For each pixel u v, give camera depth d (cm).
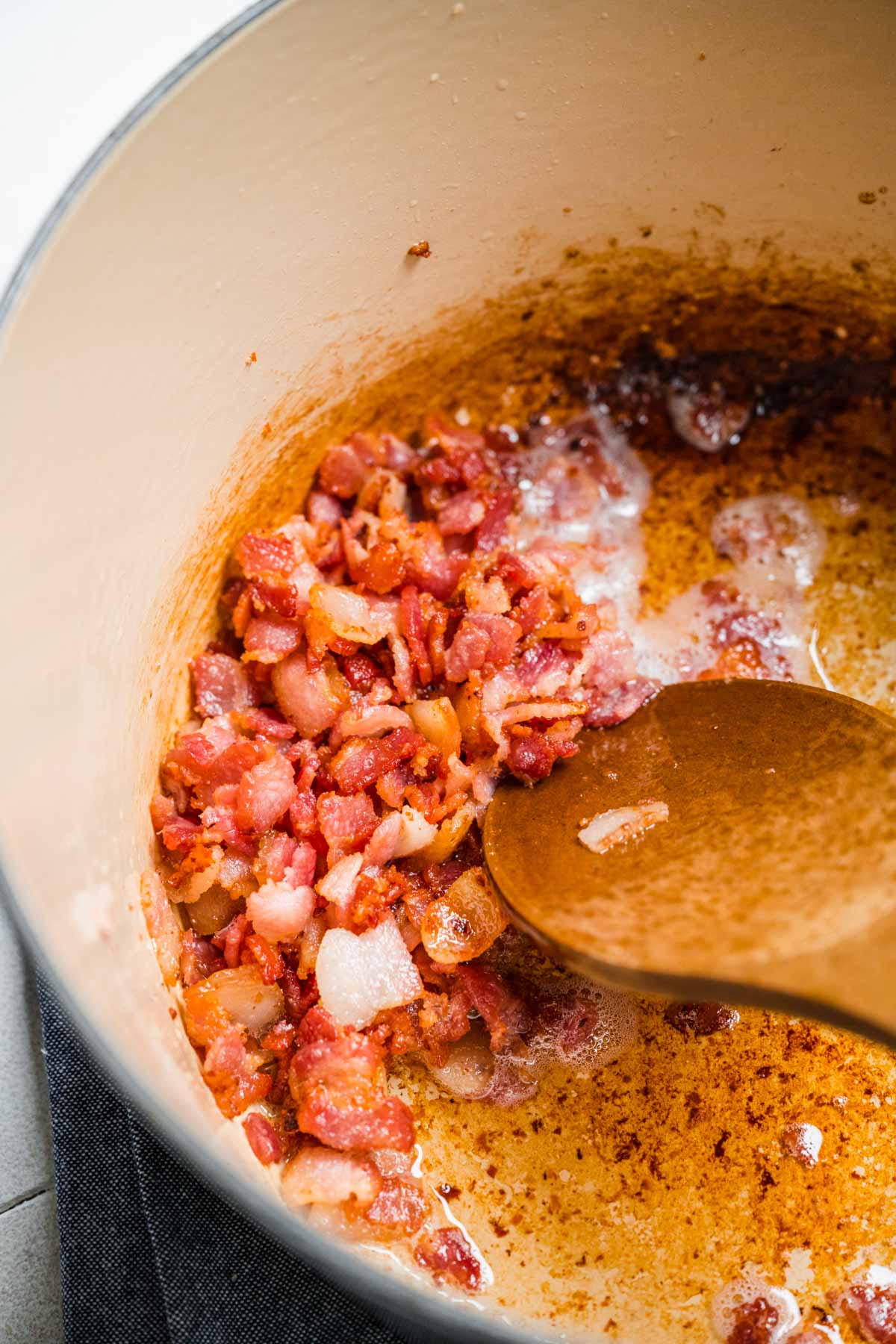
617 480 38
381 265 34
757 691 34
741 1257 33
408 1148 32
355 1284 26
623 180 35
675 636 38
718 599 38
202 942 33
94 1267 33
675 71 33
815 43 32
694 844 32
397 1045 33
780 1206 33
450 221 34
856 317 37
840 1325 32
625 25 32
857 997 29
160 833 33
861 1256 33
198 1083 31
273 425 35
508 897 32
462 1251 33
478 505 37
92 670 31
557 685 34
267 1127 32
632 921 31
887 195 34
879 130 33
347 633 34
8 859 28
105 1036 27
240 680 35
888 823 31
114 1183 33
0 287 34
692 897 31
